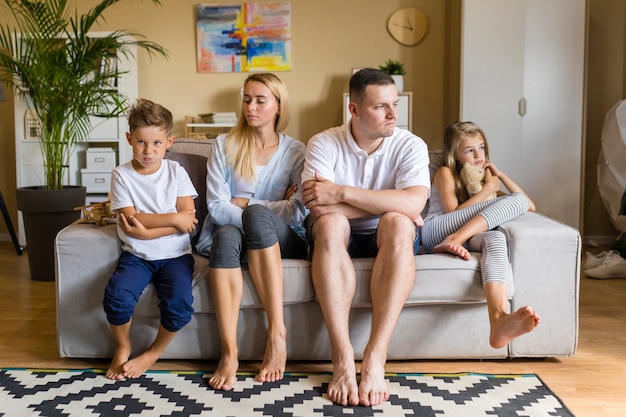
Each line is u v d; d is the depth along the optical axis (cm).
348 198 220
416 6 514
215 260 216
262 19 517
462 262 222
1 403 194
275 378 213
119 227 228
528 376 217
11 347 252
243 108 242
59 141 388
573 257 226
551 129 461
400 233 212
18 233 525
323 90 521
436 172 279
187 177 237
